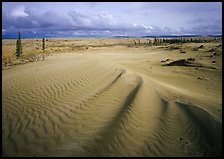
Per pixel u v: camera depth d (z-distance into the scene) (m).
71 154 5.71
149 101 9.60
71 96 9.92
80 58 28.25
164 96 10.34
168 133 7.13
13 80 12.40
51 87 10.97
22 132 6.64
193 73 23.06
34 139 6.32
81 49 71.31
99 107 8.80
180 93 11.50
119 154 5.93
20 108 8.33
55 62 22.19
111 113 8.24
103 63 21.06
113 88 11.39
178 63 28.50
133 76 14.34
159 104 9.38
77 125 7.23
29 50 58.16
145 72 22.70
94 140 6.38
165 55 45.62
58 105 8.76
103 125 7.29
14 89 10.52
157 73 22.77
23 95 9.70
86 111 8.35
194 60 29.16
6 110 8.12
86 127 7.13
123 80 13.02
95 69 17.00
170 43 97.12
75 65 18.88
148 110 8.70
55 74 14.04
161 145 6.50
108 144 6.25
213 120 7.57
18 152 5.72
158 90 11.37
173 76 21.36
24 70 16.62
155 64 30.81
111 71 16.55
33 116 7.69
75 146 6.06
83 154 5.75
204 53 40.16
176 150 6.30
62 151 5.82
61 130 6.87
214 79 20.03
